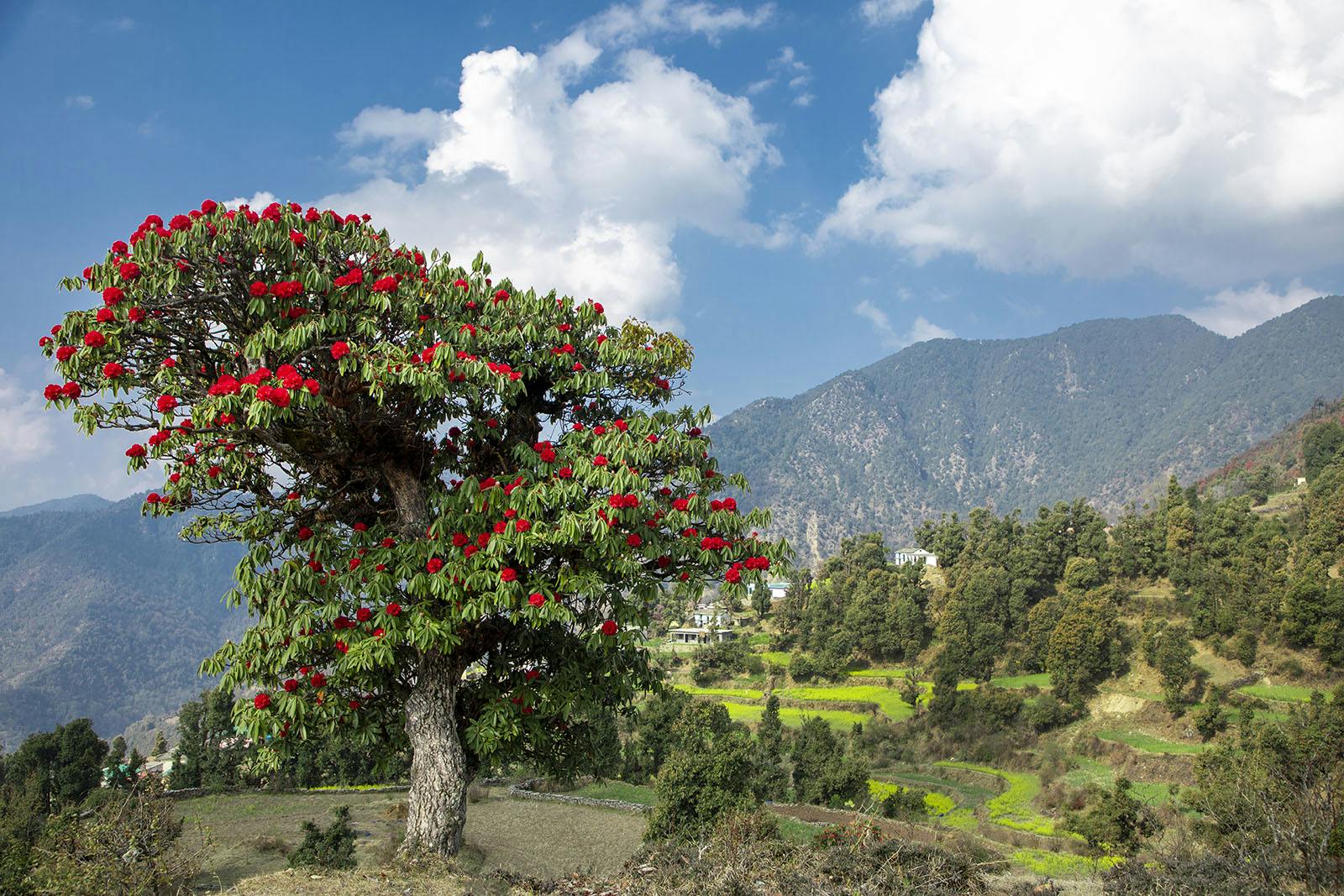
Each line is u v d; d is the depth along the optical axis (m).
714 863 7.59
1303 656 61.84
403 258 7.80
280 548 7.96
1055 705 64.44
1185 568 79.38
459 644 7.46
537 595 7.05
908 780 57.47
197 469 7.64
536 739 8.42
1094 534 89.56
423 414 8.07
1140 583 83.25
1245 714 48.19
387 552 7.41
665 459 8.29
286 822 22.88
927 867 8.38
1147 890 7.88
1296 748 20.67
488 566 7.05
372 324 7.20
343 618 7.43
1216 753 32.47
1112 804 30.28
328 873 7.59
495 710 7.94
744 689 82.06
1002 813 48.09
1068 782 53.97
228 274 7.04
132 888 9.77
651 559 7.86
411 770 8.18
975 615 80.25
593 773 9.88
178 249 6.76
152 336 6.89
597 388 8.60
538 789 30.94
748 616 108.12
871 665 85.38
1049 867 24.70
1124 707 63.06
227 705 38.91
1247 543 75.88
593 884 7.96
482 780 31.03
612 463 7.60
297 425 7.28
